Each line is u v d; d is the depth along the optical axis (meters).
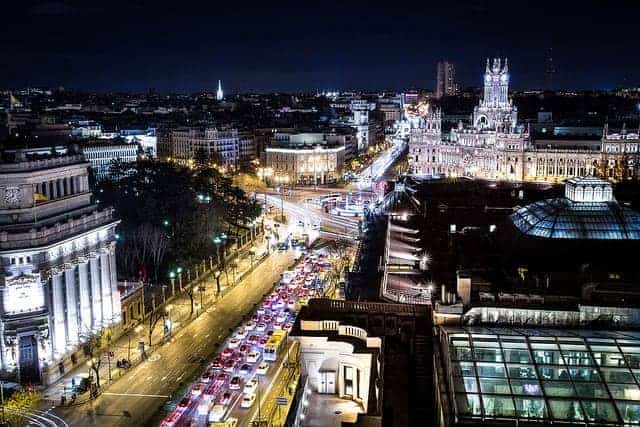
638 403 68.75
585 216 134.00
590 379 72.19
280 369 130.00
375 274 154.75
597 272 121.25
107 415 114.94
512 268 129.38
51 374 130.12
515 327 88.38
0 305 128.50
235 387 123.44
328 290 184.00
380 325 114.00
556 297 97.31
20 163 133.00
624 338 78.69
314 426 102.56
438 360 81.31
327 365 111.81
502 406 68.88
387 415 82.00
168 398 121.12
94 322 148.62
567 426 66.12
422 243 164.62
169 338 152.38
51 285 134.50
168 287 190.00
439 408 75.94
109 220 155.62
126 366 135.38
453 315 90.69
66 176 148.75
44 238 131.50
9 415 112.00
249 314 168.50
